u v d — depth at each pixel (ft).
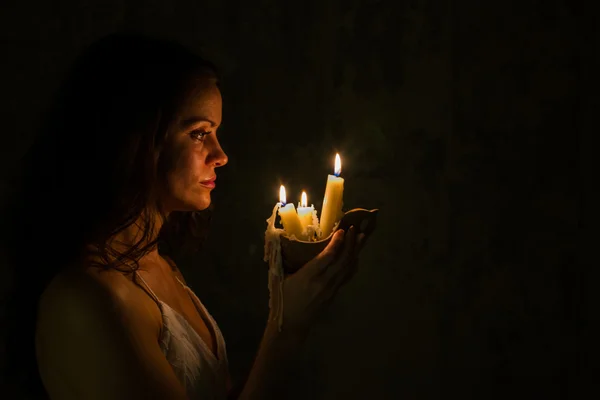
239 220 5.83
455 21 5.70
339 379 6.00
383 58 5.74
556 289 5.85
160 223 3.28
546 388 5.92
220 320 5.90
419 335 5.97
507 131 5.77
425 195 5.85
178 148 3.10
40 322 2.71
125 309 2.72
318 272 3.13
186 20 5.61
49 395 2.66
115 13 5.51
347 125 5.78
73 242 2.91
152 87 3.00
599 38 5.63
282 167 5.79
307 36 5.72
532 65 5.71
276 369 3.25
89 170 2.97
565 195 5.78
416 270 5.92
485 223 5.86
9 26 5.37
